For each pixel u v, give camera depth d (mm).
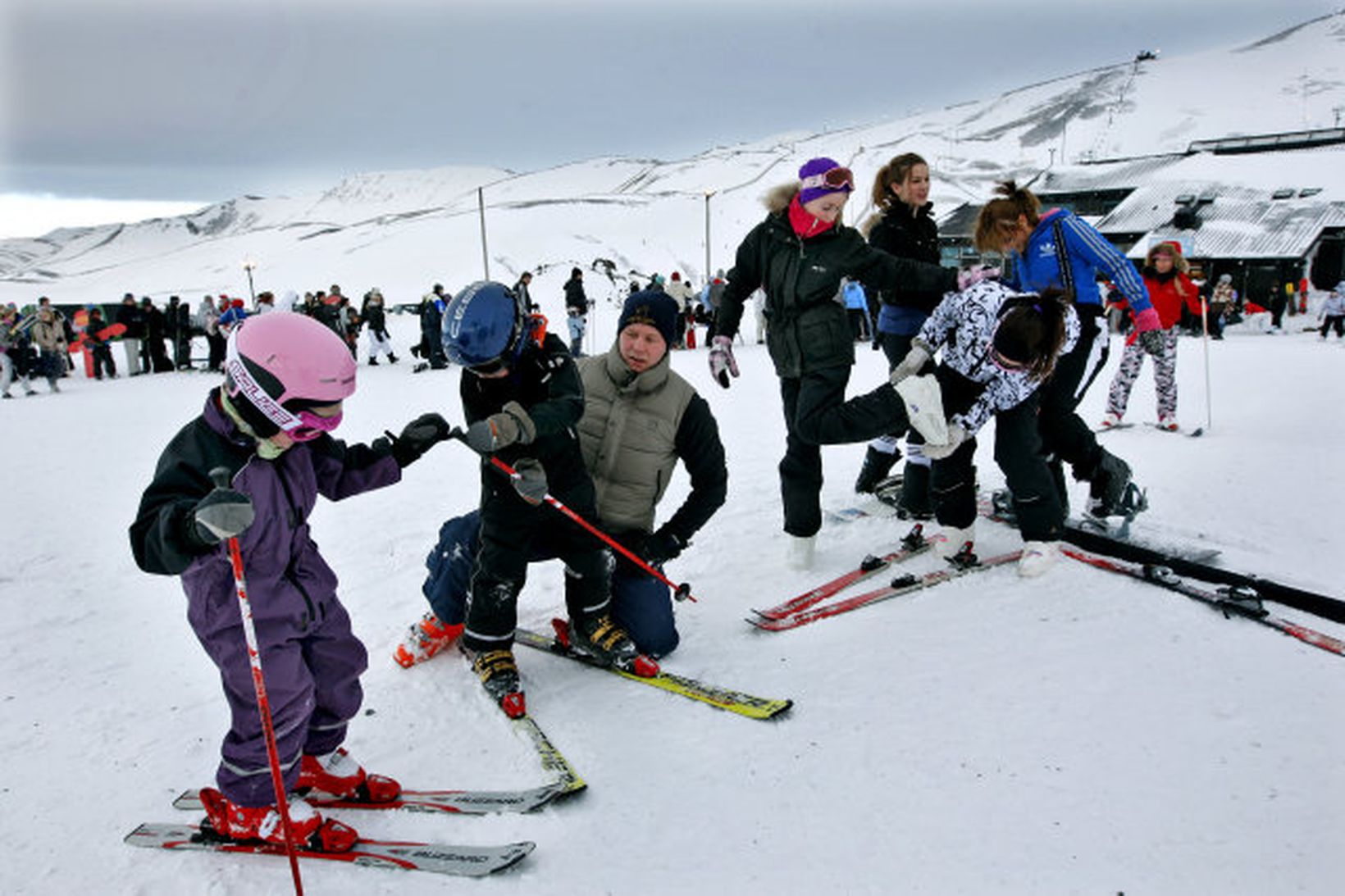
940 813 1904
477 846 1870
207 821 1955
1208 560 3252
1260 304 25391
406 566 4000
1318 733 2123
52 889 1793
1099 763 2053
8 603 3674
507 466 2422
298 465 1883
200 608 1777
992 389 3078
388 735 2412
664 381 2713
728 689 2549
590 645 2777
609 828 1922
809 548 3537
